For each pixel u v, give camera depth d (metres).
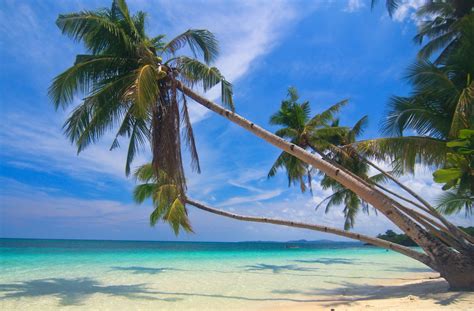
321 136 21.48
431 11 18.39
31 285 14.66
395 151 12.45
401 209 13.68
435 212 13.52
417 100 12.41
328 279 17.70
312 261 31.52
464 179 7.41
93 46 12.43
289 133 21.09
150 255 40.03
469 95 10.14
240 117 11.68
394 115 12.88
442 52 17.61
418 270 23.00
